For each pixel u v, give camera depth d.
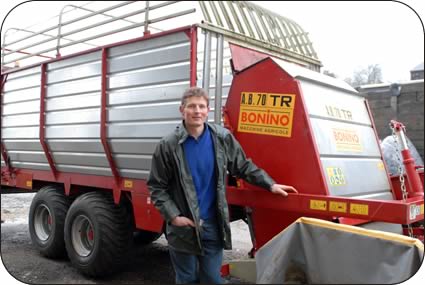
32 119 5.68
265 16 5.01
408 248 2.17
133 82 4.16
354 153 3.88
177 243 2.90
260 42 4.46
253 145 3.54
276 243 2.43
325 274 2.27
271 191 3.16
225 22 4.18
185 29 3.66
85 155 4.85
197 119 2.87
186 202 2.90
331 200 3.04
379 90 13.70
